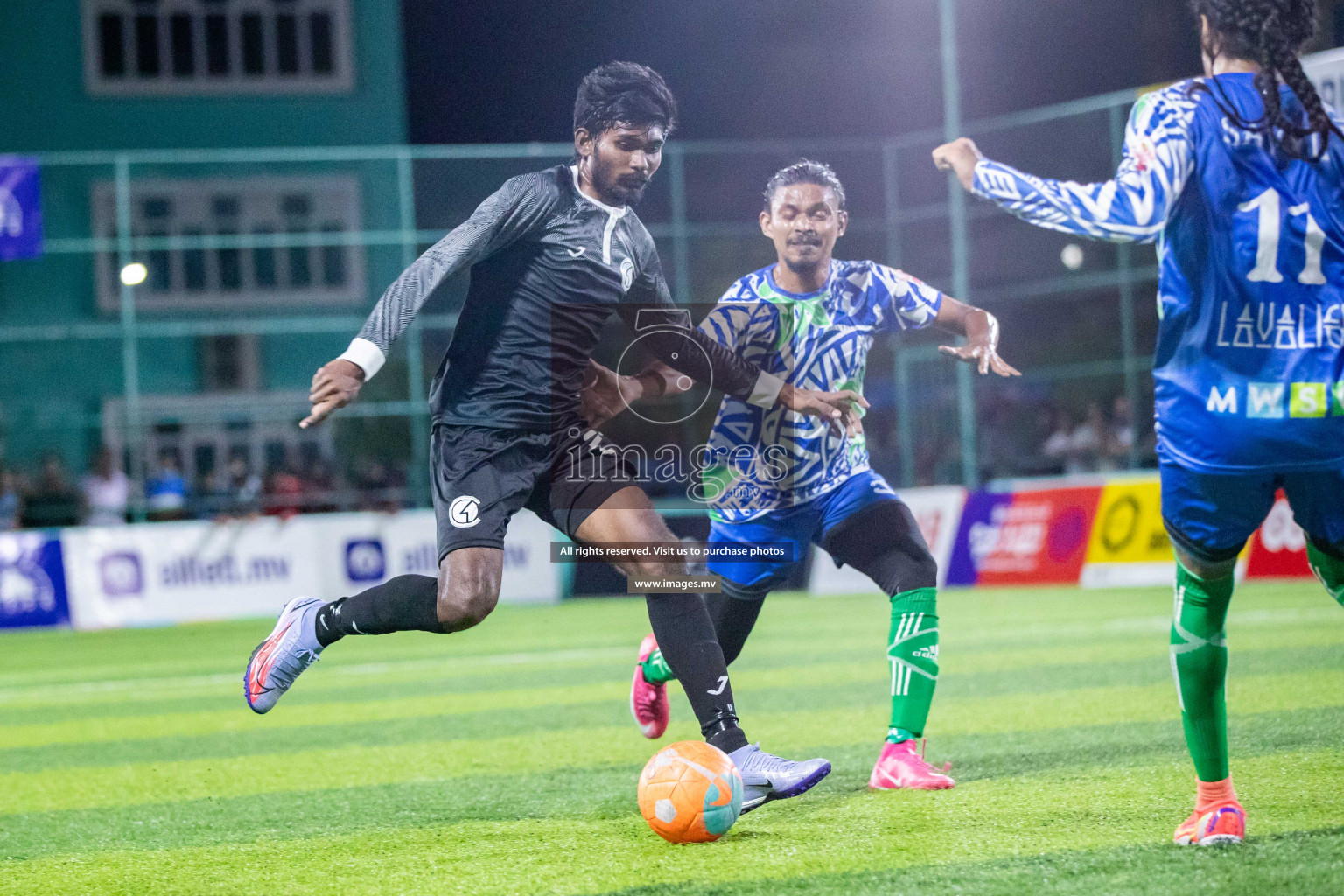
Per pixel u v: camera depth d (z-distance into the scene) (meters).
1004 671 11.80
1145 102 4.86
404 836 6.24
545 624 21.09
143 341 35.00
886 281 6.89
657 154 6.06
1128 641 13.84
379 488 25.64
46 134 38.81
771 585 7.06
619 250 6.11
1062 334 24.58
